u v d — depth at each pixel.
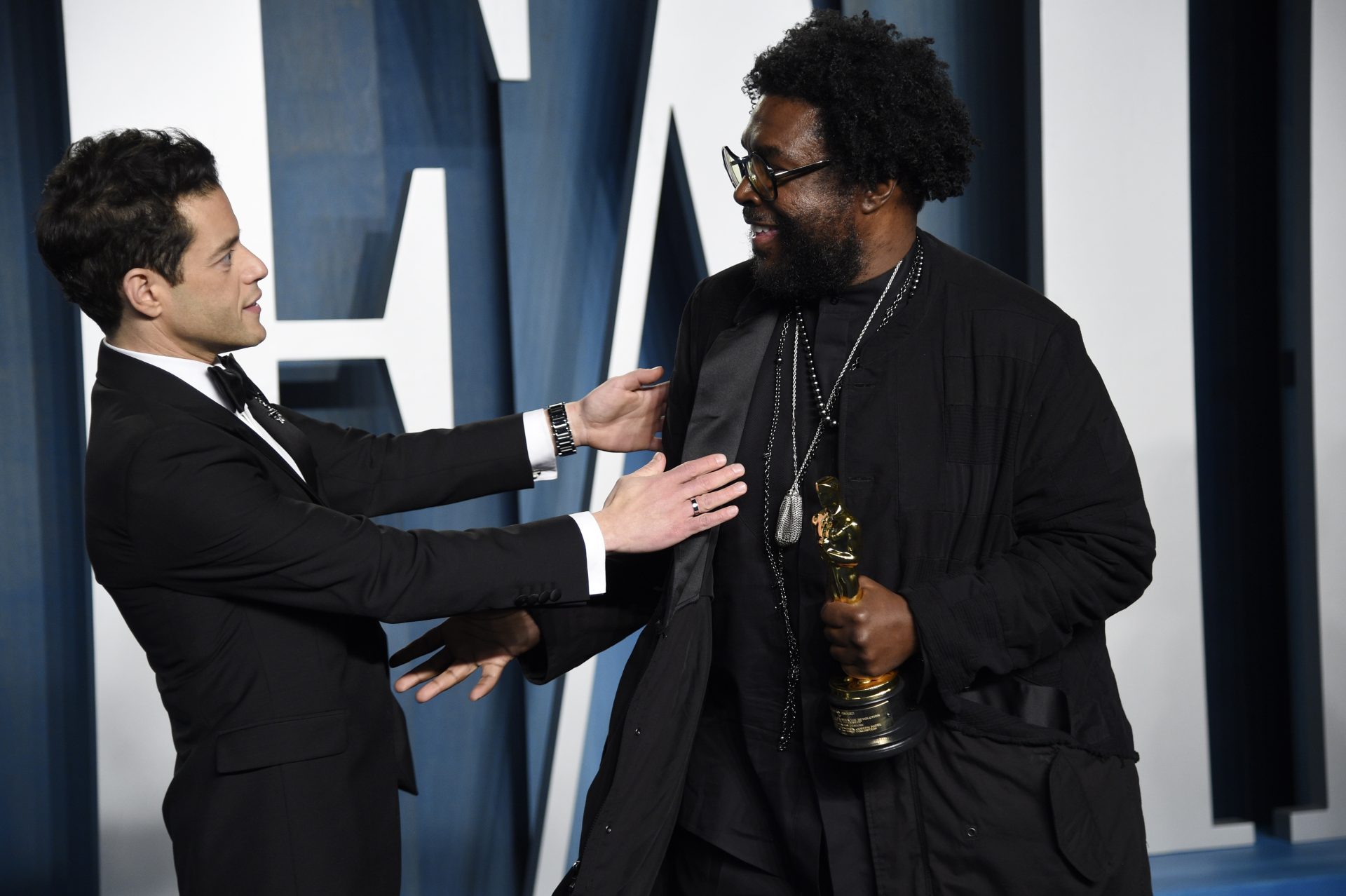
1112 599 5.43
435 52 9.84
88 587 9.45
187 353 5.63
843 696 5.18
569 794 9.47
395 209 9.87
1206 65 10.51
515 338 10.01
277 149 9.63
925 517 5.41
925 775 5.45
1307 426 10.16
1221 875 9.57
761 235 5.57
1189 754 10.01
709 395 5.92
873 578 5.45
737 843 5.80
